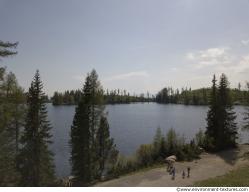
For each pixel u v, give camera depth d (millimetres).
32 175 34594
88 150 38438
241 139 72062
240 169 34156
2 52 16953
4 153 23312
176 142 49750
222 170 38438
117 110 197250
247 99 57719
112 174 38906
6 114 20562
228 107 57906
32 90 36156
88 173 37719
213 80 59969
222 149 54344
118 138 79500
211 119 58438
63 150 60969
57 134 83250
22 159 34188
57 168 47531
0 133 21234
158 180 33875
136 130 95750
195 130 95625
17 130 33125
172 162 41969
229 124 56500
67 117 137375
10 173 25188
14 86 29172
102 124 40312
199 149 50406
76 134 38781
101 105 40781
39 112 36656
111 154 40594
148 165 42500
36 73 36875
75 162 38438
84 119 38719
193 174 36531
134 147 67000
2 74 18203
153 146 47656
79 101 39812
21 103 31766
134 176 36188
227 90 58344
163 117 141375
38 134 35688
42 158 36000
